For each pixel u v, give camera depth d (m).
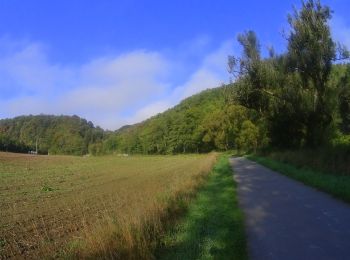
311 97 36.91
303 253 9.18
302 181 23.20
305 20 35.16
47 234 12.26
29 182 32.34
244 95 44.22
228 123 85.12
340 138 40.00
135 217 10.98
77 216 15.27
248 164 44.16
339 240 10.08
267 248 9.77
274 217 13.42
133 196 18.34
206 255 9.22
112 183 29.73
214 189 21.48
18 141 137.12
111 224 10.23
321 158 27.83
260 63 41.50
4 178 36.16
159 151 126.88
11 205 19.58
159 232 11.09
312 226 11.76
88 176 38.22
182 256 9.29
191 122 118.19
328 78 35.81
